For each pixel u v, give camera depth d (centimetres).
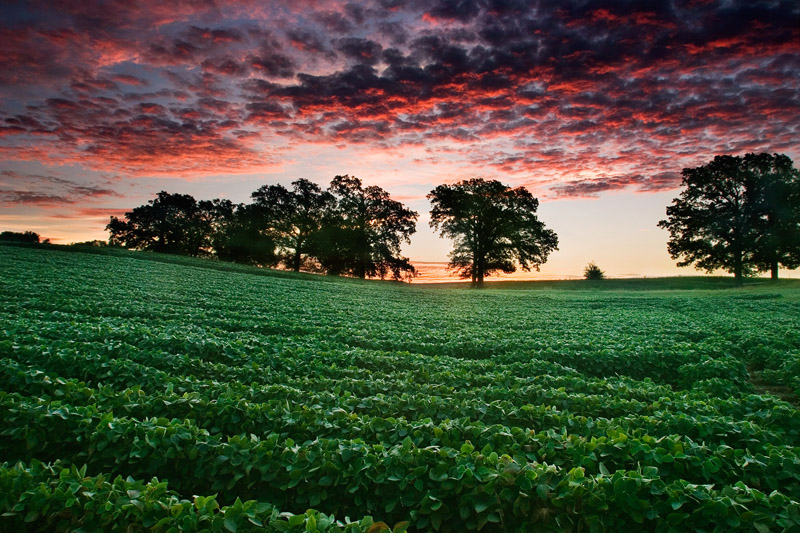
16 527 505
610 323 2369
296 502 591
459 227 7088
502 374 1118
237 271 5578
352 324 2008
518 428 694
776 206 6062
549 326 2231
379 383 998
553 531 529
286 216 7869
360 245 7481
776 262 6297
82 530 489
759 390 1369
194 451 632
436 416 840
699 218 6544
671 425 761
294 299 3153
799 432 808
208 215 8888
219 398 805
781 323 2348
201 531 465
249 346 1331
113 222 8462
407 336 1709
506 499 543
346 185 7881
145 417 783
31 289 2355
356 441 632
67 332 1310
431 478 565
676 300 4331
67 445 699
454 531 556
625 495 526
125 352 1137
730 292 5244
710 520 500
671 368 1447
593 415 896
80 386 864
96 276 3372
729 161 6391
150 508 496
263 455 618
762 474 605
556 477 565
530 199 6988
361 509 586
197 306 2453
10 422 705
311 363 1191
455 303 3756
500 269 7000
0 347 1059
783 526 476
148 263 4919
